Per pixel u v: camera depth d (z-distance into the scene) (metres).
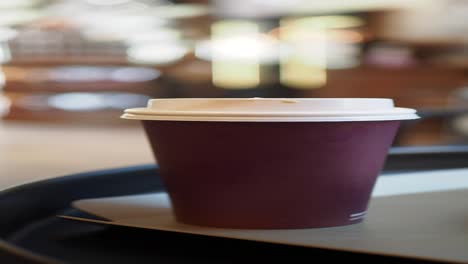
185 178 0.45
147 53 3.87
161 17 3.86
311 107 0.42
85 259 0.40
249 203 0.44
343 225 0.45
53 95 3.90
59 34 3.94
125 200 0.54
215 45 3.84
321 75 3.71
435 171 0.68
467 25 3.54
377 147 0.46
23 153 1.87
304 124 0.42
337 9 3.68
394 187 0.60
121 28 3.88
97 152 1.91
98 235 0.46
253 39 3.81
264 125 0.42
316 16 3.72
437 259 0.35
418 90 3.50
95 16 3.91
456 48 3.58
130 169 0.64
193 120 0.42
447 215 0.49
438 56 3.61
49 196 0.55
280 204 0.44
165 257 0.40
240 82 3.82
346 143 0.43
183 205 0.46
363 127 0.44
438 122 2.45
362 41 3.68
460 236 0.41
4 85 4.00
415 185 0.61
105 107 3.79
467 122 2.27
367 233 0.42
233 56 3.82
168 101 0.45
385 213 0.50
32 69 3.95
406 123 1.23
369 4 3.64
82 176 0.60
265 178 0.43
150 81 3.83
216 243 0.43
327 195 0.44
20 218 0.50
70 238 0.46
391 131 0.47
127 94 3.83
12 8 4.07
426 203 0.54
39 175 1.32
